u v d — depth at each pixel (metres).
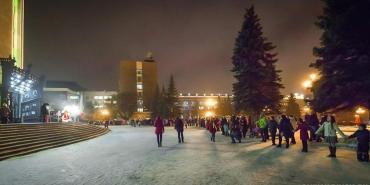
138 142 27.09
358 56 20.05
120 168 13.13
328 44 20.95
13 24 45.69
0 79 33.97
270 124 21.84
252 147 20.75
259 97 36.72
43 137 24.47
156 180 10.57
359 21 19.19
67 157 17.22
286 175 11.00
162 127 22.66
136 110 112.38
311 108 22.28
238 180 10.33
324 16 21.59
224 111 117.56
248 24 37.84
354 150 17.69
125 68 140.00
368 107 20.30
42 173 12.26
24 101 42.06
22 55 52.44
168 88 100.31
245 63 37.00
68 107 52.78
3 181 10.84
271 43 38.12
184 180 10.48
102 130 44.72
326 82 21.20
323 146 20.08
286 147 19.77
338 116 62.22
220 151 18.88
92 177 11.27
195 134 37.41
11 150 18.17
